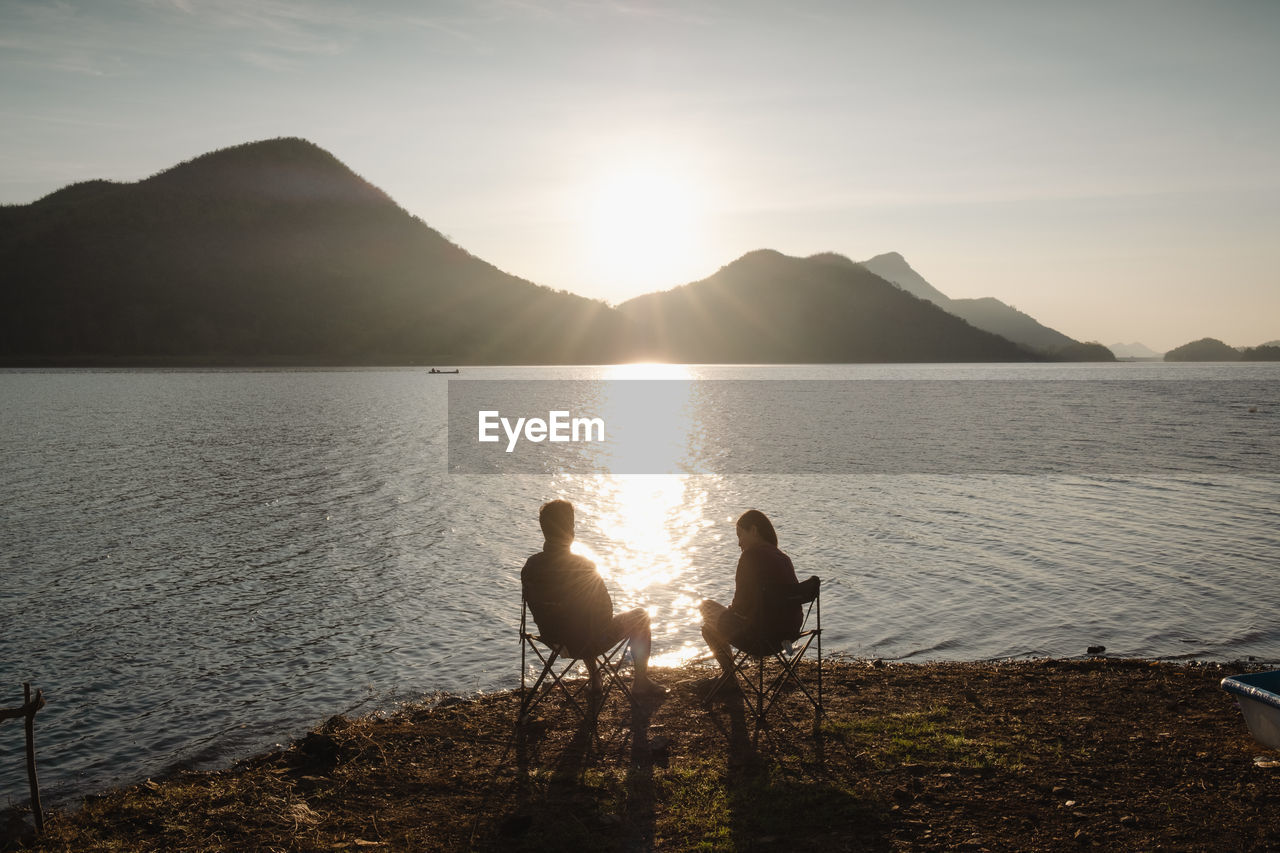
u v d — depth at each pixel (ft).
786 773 17.81
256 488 74.43
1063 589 39.37
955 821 15.57
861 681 25.00
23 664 30.71
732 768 18.20
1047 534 52.95
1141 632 32.91
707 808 16.29
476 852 14.93
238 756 23.24
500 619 35.76
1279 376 559.38
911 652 30.96
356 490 74.02
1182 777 17.28
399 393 261.85
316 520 59.72
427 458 100.32
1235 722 20.95
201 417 160.15
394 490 74.28
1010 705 22.54
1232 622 34.01
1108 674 25.93
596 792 17.20
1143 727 20.61
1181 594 38.24
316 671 29.78
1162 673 25.99
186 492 71.77
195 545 51.11
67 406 188.85
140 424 143.33
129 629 34.65
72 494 70.13
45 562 46.42
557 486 77.92
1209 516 59.47
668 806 16.47
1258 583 40.04
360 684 28.53
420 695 27.40
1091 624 34.01
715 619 21.47
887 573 42.86
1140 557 45.88
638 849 14.88
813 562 45.42
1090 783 17.04
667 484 79.51
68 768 22.72
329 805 17.07
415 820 16.26
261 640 33.19
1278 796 16.20
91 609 37.47
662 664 29.81
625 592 40.04
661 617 35.96
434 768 18.76
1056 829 15.15
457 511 63.82
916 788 17.01
